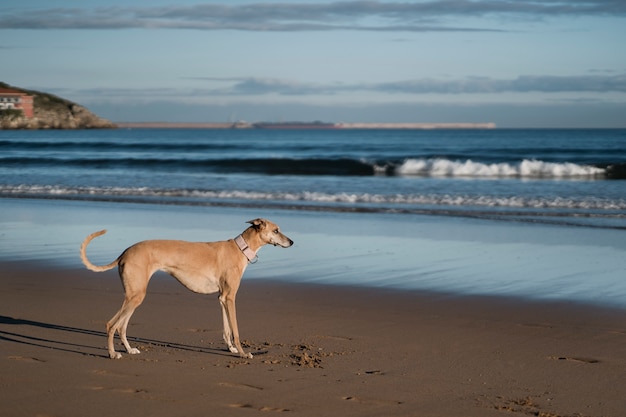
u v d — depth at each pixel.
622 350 8.05
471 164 32.88
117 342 8.33
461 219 19.73
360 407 6.08
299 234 17.14
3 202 24.38
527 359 7.68
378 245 15.59
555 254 14.46
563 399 6.39
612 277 12.22
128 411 5.84
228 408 5.97
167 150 54.78
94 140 83.06
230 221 19.23
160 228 17.91
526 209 21.78
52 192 27.19
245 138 101.94
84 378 6.75
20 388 6.39
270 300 10.60
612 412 6.08
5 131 145.62
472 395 6.46
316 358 7.66
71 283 11.71
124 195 26.14
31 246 15.37
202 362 7.46
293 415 5.85
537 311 9.95
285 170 34.78
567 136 94.44
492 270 12.84
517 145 62.84
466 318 9.55
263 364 7.41
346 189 26.97
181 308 10.08
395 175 33.12
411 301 10.53
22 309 9.96
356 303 10.41
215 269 8.10
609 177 31.06
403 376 7.02
